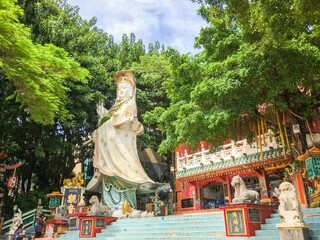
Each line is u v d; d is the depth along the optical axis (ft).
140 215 52.34
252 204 30.12
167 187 66.54
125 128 70.95
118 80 78.59
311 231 25.80
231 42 45.57
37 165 86.53
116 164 67.05
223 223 36.99
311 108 45.11
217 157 72.69
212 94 38.32
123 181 65.98
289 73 33.94
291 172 51.16
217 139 48.70
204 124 40.22
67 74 56.85
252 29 35.19
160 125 57.62
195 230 37.22
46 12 82.28
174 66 47.78
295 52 33.37
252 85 37.63
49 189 81.71
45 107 50.47
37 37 78.18
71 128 84.58
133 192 67.10
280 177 69.51
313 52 33.32
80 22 95.14
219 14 34.04
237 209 30.07
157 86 98.48
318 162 38.40
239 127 49.49
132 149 70.49
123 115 70.95
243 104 37.96
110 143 70.03
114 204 64.75
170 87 55.21
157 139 99.30
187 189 85.05
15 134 73.46
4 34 42.01
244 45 36.52
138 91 92.02
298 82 35.53
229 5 31.81
